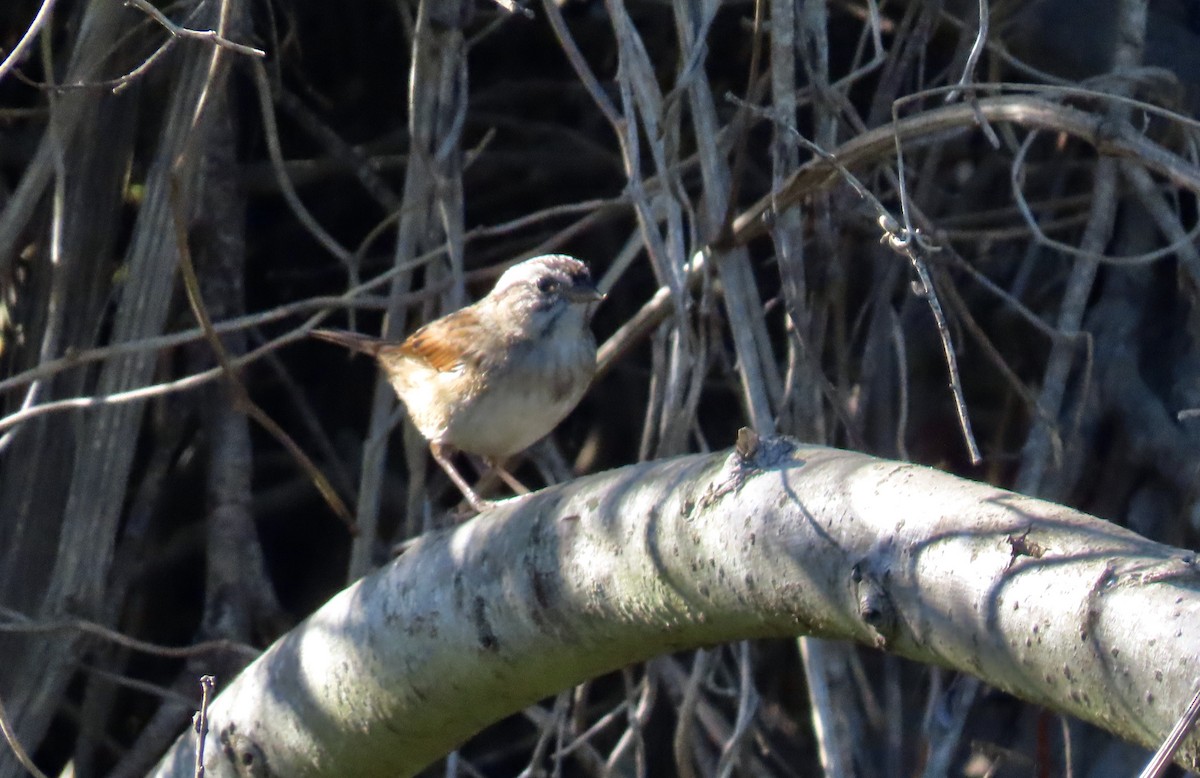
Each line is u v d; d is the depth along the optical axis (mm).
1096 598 4016
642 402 11234
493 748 11375
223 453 9984
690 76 7953
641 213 7965
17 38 9969
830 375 9648
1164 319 9273
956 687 8633
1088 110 9227
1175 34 9234
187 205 8516
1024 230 8672
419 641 6160
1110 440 9039
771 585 5023
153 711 10602
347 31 11109
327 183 11398
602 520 5617
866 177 9367
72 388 8867
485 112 11531
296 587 11539
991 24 8969
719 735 9062
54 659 8562
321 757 6617
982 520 4438
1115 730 4043
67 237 8875
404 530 10102
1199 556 4023
